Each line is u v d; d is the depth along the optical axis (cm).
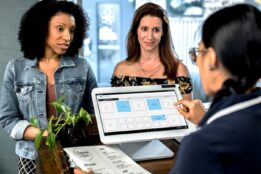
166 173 104
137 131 117
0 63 247
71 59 171
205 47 71
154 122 119
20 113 166
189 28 275
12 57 248
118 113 118
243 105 66
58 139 117
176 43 274
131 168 101
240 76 68
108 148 115
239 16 67
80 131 121
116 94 122
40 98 163
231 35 66
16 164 263
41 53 164
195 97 233
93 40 268
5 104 162
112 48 272
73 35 166
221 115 67
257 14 67
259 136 63
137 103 122
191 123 120
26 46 163
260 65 67
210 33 69
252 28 66
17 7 242
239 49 66
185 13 274
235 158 63
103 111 117
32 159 162
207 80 73
